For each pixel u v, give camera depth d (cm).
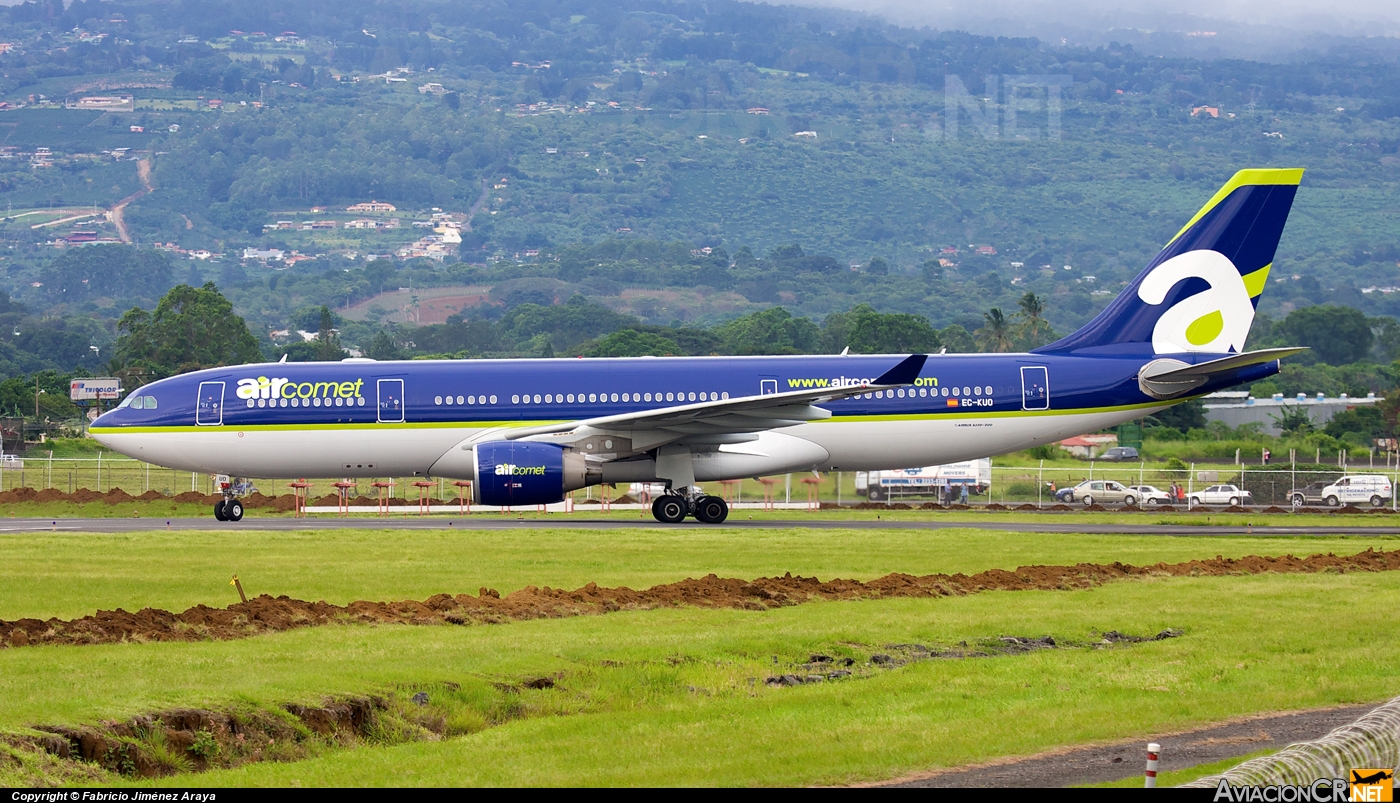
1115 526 18025
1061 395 17850
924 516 19788
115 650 7669
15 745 5512
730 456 17338
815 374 17662
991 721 6812
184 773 5822
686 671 7612
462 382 17425
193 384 17438
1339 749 5428
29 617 8906
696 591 10300
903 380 16275
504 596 10269
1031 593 10919
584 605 9606
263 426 17238
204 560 12225
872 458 17812
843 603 10181
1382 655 8538
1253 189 18000
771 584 10712
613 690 7225
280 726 6219
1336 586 11488
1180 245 18100
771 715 6881
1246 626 9512
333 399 17312
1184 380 17875
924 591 10769
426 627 8712
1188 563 12719
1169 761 6194
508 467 16525
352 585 10650
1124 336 18150
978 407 17750
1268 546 14938
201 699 6216
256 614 8775
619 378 17500
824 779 5828
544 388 17412
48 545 13400
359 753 6175
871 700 7231
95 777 5594
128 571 11356
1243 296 18112
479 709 6812
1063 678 7825
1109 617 9731
